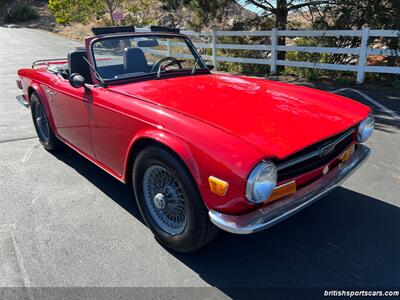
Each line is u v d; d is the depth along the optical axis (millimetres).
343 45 9828
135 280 2488
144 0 20141
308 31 9398
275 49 10203
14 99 7695
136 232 3018
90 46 3398
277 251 2766
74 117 3676
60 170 4211
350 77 9312
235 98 3008
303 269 2572
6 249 2811
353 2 9383
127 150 2930
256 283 2453
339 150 2854
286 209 2334
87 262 2662
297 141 2389
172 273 2551
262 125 2523
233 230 2191
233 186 2150
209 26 12500
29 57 14234
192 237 2523
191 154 2316
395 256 2676
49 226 3107
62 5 19641
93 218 3221
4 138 5312
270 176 2170
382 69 8133
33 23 30188
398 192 3549
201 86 3332
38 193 3672
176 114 2611
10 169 4242
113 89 3234
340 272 2531
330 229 3012
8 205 3453
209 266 2617
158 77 3623
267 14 11500
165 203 2697
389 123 5562
